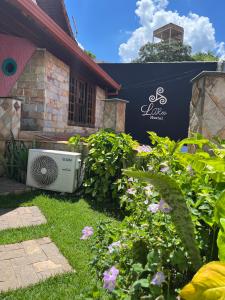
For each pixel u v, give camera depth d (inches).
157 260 60.1
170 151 104.2
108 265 74.6
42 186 187.5
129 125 496.7
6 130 207.6
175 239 64.6
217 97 108.7
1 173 208.4
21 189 182.4
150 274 60.4
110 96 495.5
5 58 253.0
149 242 68.2
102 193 171.5
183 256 59.7
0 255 102.4
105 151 174.9
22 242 113.2
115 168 169.3
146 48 1101.1
